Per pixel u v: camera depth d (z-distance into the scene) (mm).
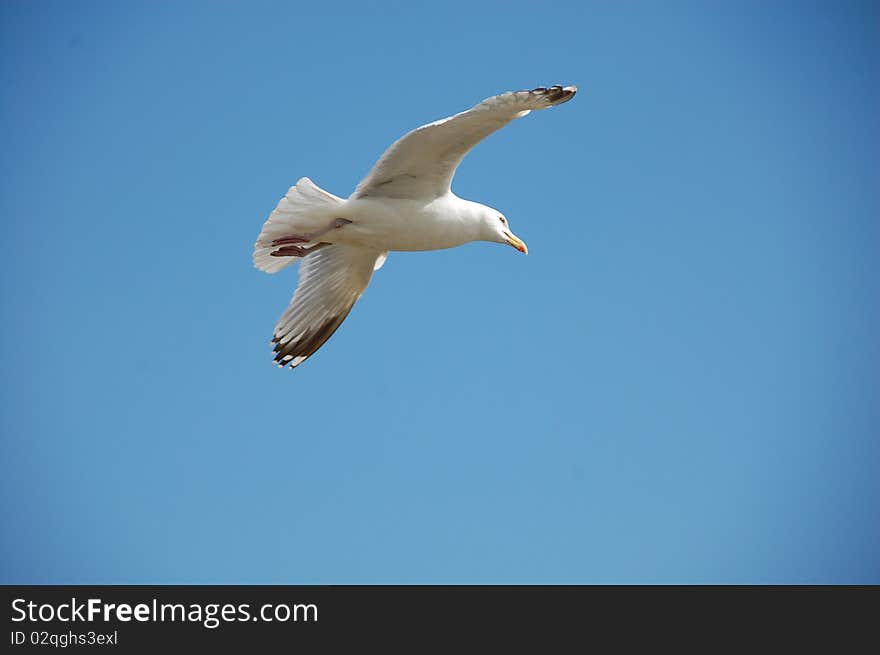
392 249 11820
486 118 10328
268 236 11484
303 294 12945
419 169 11148
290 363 13203
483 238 11969
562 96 10031
